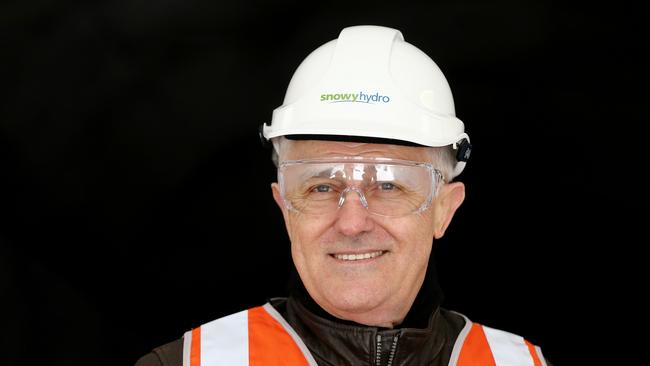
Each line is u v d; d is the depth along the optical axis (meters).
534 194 5.48
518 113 5.43
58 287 4.99
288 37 5.36
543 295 5.52
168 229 5.37
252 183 5.43
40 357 4.65
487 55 5.38
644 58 5.25
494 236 5.58
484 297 5.61
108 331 5.12
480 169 5.53
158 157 5.24
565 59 5.35
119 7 5.05
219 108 5.30
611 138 5.30
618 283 5.35
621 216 5.32
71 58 5.02
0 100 4.93
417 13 5.32
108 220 5.21
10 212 5.06
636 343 5.30
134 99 5.17
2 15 4.90
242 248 5.47
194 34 5.23
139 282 5.34
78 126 5.07
